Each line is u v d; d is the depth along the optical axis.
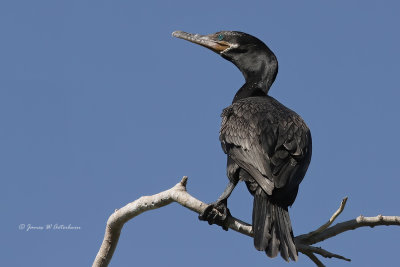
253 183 11.33
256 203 11.02
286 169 11.13
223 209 11.16
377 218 10.50
